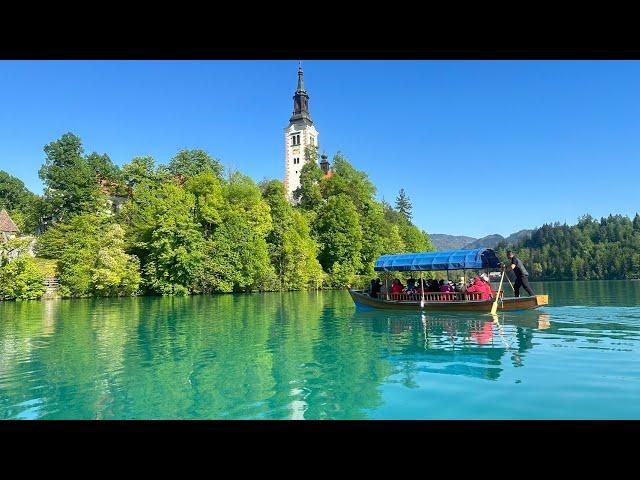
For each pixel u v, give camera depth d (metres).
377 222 83.69
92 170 68.75
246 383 10.38
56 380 10.98
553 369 11.07
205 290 52.66
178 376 11.19
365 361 12.46
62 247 52.22
